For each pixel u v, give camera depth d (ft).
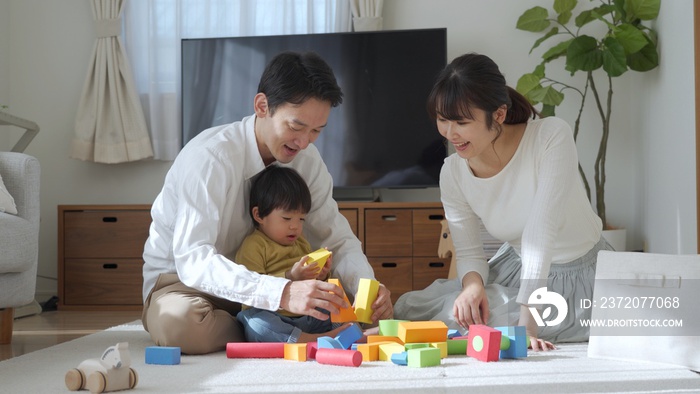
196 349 6.56
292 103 6.47
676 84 11.83
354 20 14.67
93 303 14.02
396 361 5.82
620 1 13.42
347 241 7.57
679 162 11.60
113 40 14.90
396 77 14.37
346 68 14.42
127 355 5.00
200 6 15.03
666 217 12.31
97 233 14.03
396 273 13.66
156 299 6.79
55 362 6.45
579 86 14.64
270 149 6.83
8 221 8.34
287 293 6.09
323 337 6.13
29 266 8.58
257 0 14.99
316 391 4.81
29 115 15.37
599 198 13.48
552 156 6.57
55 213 15.25
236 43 14.62
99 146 14.87
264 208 7.06
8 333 8.82
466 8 14.83
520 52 14.73
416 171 14.34
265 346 6.31
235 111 14.62
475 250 7.34
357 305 6.52
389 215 13.69
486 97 6.12
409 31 14.34
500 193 6.97
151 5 14.98
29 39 15.40
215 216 6.59
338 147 14.44
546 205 6.46
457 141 6.35
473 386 4.92
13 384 5.38
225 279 6.25
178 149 15.03
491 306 7.09
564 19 14.20
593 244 7.36
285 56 6.55
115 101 14.87
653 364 5.84
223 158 6.70
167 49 15.06
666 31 12.53
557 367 5.68
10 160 8.91
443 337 6.27
